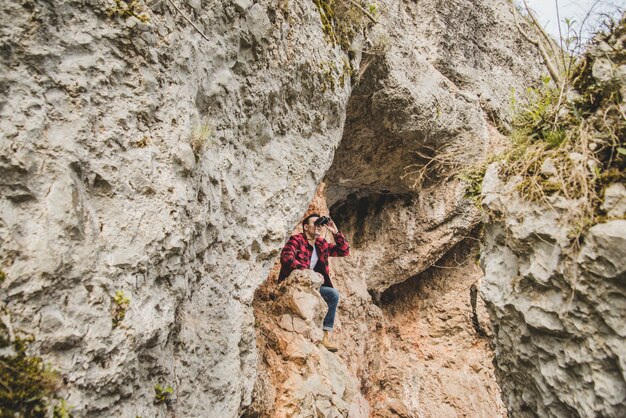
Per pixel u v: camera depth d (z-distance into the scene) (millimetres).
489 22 6293
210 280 2395
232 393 2369
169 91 2053
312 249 4320
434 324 6457
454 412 5891
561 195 1978
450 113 4906
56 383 1450
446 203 5535
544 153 2145
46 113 1624
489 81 5922
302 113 3189
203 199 2248
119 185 1792
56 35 1694
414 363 6242
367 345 5750
